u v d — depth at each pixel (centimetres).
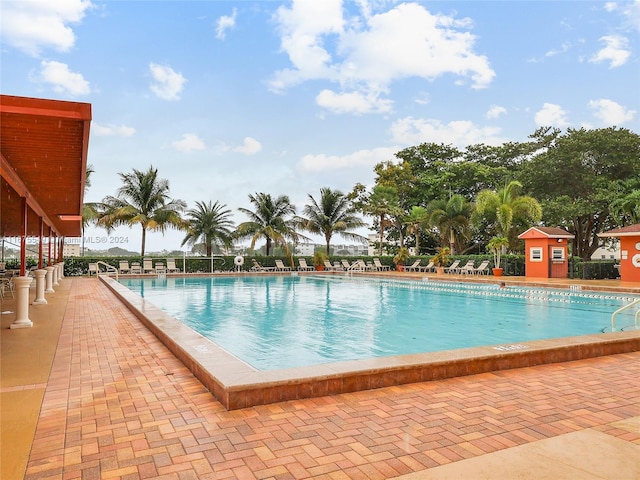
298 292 1527
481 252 3105
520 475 240
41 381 417
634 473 242
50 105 434
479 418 326
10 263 2080
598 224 2631
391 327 844
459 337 749
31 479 238
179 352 498
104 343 592
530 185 2581
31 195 934
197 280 2078
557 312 1049
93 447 277
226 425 312
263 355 621
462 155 3312
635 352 554
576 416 330
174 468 251
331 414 333
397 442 285
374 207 2850
